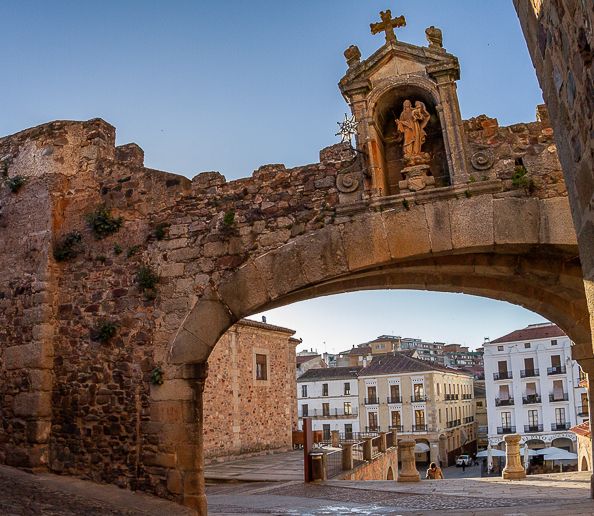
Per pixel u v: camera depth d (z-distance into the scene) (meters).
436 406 55.19
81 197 10.63
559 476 15.48
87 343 9.95
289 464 20.05
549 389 52.88
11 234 10.88
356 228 8.66
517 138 8.38
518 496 11.48
